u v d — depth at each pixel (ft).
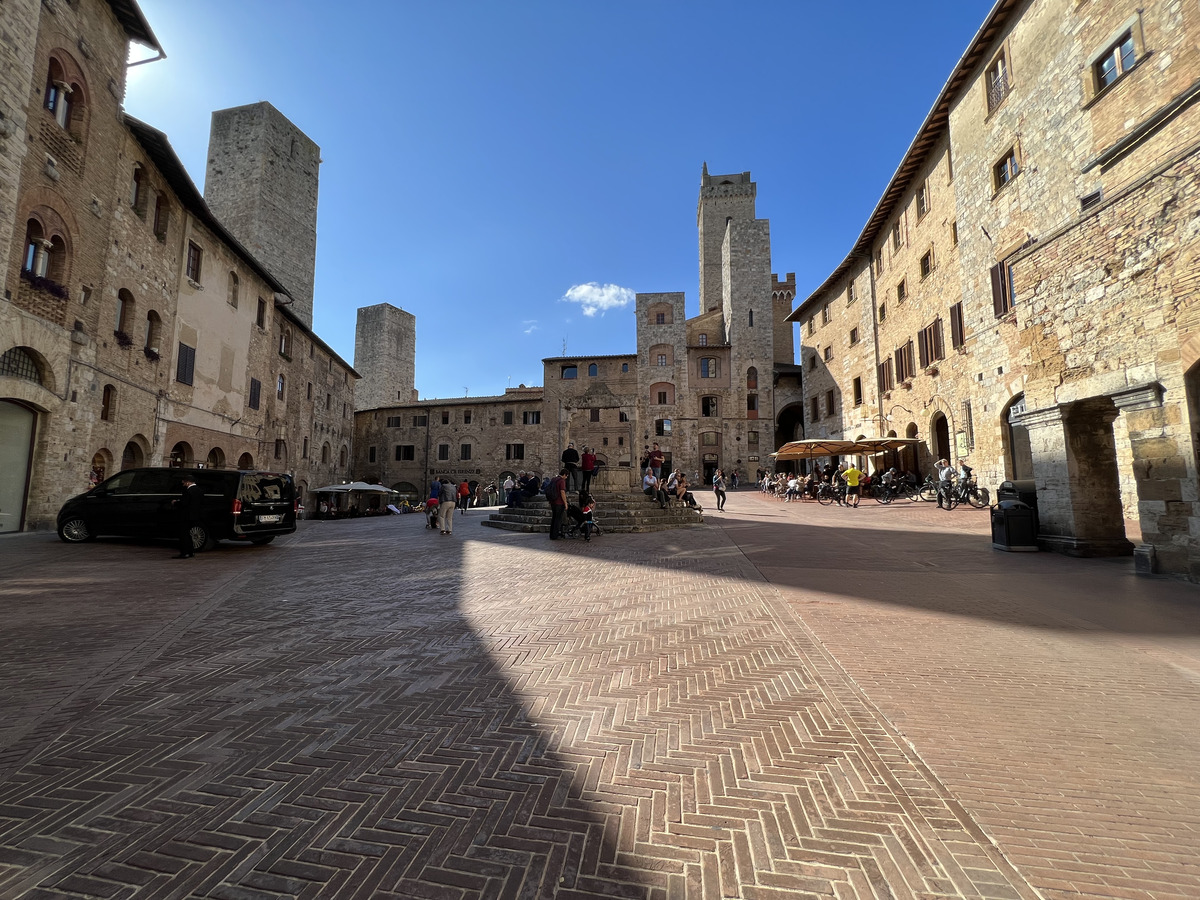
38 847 8.07
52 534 43.98
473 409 174.91
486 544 42.57
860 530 48.29
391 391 203.41
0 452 42.88
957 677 14.62
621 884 7.41
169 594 24.56
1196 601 22.09
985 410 65.26
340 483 141.38
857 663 15.69
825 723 12.05
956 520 53.62
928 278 81.15
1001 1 58.65
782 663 15.76
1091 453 33.22
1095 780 9.82
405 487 176.55
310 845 8.16
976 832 8.43
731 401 157.38
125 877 7.50
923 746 11.04
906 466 89.35
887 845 8.15
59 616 20.67
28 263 44.09
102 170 51.90
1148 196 26.76
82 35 48.75
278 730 11.80
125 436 56.70
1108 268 29.09
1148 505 27.50
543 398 166.30
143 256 59.11
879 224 97.81
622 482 65.21
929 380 81.00
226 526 37.50
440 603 23.21
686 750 10.93
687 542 41.88
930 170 80.18
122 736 11.53
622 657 16.39
